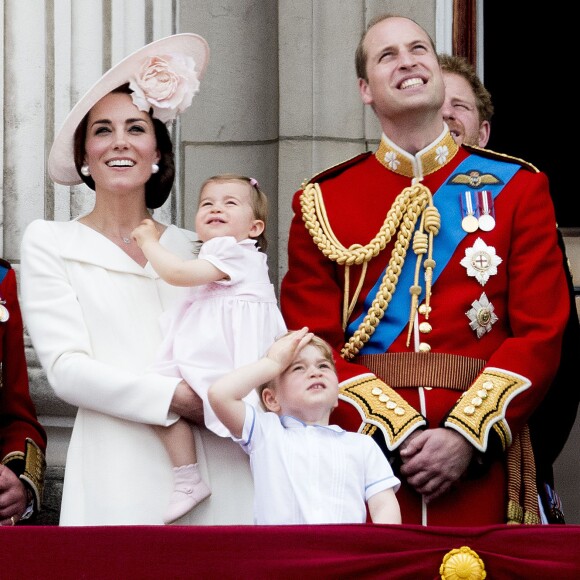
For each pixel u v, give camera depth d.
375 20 20.09
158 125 19.52
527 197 19.16
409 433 17.91
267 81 24.73
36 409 22.67
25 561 15.12
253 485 17.95
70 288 18.48
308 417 17.08
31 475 19.17
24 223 23.20
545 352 18.39
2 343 19.58
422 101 19.33
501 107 26.14
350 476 16.73
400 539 15.23
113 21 23.55
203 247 18.50
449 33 24.86
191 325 18.22
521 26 26.06
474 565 15.10
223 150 24.52
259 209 19.00
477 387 18.16
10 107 23.41
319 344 17.27
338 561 15.14
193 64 19.36
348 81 24.59
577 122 26.06
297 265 19.59
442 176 19.53
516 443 18.62
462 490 18.12
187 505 17.66
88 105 19.06
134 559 15.12
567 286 19.20
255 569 15.11
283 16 24.69
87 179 19.70
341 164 20.12
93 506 17.84
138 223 19.31
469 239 19.03
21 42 23.48
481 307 18.75
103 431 17.98
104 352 18.28
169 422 17.75
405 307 18.95
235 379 16.81
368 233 19.33
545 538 15.20
